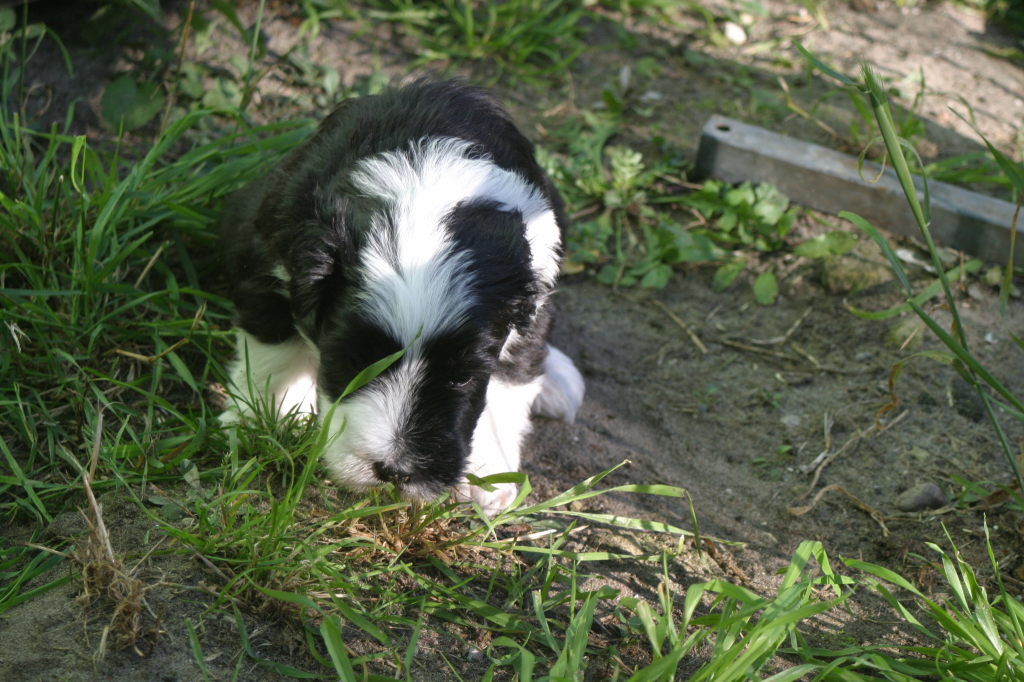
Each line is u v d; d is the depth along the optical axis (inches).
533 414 44.6
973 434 44.9
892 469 43.9
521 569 39.6
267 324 39.9
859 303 48.9
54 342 41.9
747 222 51.0
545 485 42.6
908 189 38.6
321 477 40.5
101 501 38.8
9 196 44.9
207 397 42.9
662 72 59.3
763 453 44.5
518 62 57.2
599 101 56.3
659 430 45.1
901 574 40.8
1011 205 50.1
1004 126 56.3
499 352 38.2
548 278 40.1
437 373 37.0
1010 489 40.0
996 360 46.9
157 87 50.2
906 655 38.3
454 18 57.9
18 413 40.6
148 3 50.4
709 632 37.3
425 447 36.9
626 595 39.4
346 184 38.3
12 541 38.2
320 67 54.0
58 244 43.3
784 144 52.2
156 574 36.9
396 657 35.9
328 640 35.1
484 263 37.2
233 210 43.2
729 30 62.4
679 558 40.6
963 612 38.7
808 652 37.4
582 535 41.0
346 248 37.1
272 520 37.5
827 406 45.9
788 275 50.0
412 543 39.4
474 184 38.4
